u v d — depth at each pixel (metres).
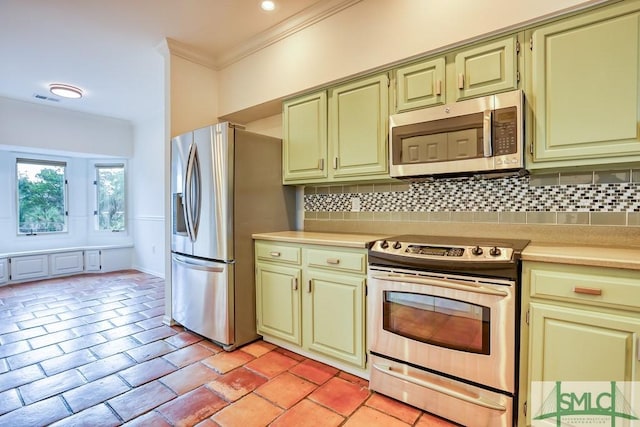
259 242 2.57
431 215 2.32
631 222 1.70
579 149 1.58
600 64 1.52
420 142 1.95
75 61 3.24
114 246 5.41
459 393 1.61
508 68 1.73
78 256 5.14
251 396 1.87
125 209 5.61
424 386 1.71
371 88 2.24
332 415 1.70
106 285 4.45
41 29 2.66
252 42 2.88
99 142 5.10
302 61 2.58
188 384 1.99
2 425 1.63
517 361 1.51
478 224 2.13
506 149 1.68
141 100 4.34
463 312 1.60
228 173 2.45
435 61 1.96
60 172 5.36
